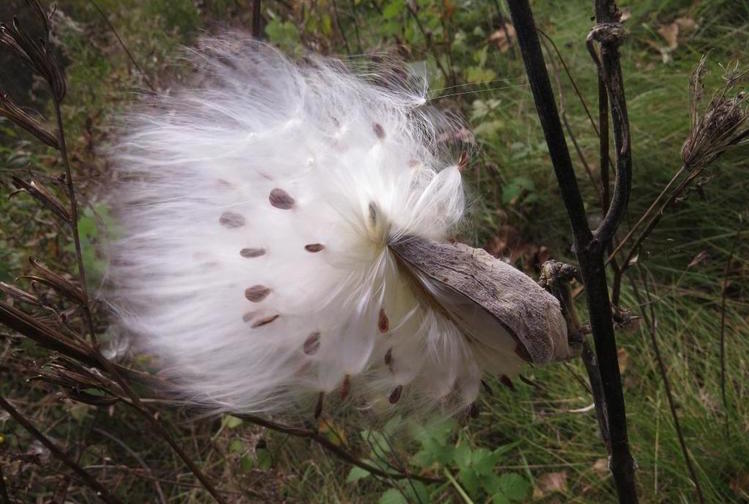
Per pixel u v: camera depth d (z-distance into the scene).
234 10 0.75
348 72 0.37
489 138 0.75
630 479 0.33
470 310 0.27
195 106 0.35
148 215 0.34
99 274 0.51
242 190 0.30
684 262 0.66
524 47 0.24
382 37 0.77
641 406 0.56
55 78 0.30
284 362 0.29
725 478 0.52
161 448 0.64
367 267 0.28
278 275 0.28
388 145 0.30
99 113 0.71
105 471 0.59
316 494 0.58
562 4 0.94
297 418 0.48
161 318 0.32
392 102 0.34
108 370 0.33
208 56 0.40
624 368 0.58
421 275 0.27
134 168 0.35
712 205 0.67
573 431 0.57
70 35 0.90
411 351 0.28
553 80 0.80
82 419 0.60
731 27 0.81
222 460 0.59
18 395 0.64
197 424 0.63
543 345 0.25
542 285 0.28
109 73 0.81
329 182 0.28
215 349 0.30
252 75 0.36
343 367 0.28
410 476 0.49
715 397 0.56
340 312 0.28
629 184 0.26
